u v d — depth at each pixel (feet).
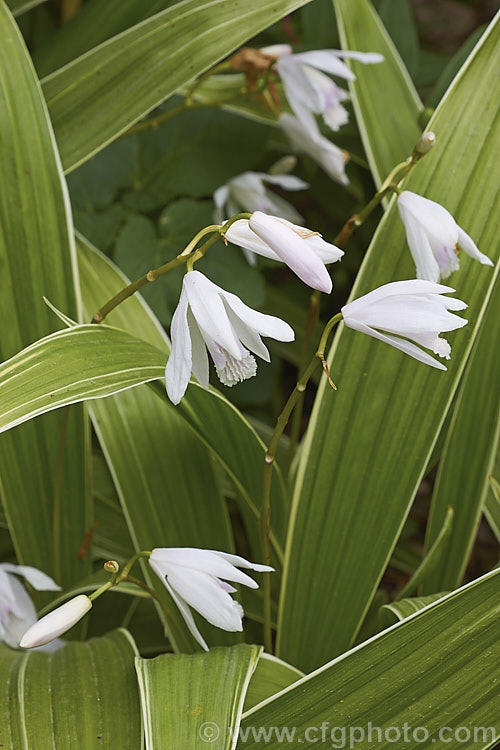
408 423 2.16
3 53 2.17
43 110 2.17
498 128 2.17
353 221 2.15
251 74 2.40
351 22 2.37
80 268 2.31
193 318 1.99
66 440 2.25
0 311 2.18
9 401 1.96
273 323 1.94
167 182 2.53
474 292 2.15
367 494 2.16
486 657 2.03
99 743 1.98
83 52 2.40
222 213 2.52
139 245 2.47
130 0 2.40
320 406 2.17
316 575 2.18
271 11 2.26
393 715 2.03
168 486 2.24
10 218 2.17
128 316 2.29
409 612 2.10
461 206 2.16
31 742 1.98
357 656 2.02
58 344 2.01
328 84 2.38
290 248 1.95
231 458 2.15
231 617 2.00
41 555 2.29
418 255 2.09
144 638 2.35
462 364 2.15
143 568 2.21
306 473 2.17
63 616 1.99
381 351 2.17
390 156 2.34
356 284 2.17
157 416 2.25
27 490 2.25
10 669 2.06
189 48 2.26
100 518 2.38
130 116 2.26
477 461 2.24
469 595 2.02
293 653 2.20
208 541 2.24
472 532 2.25
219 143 2.55
